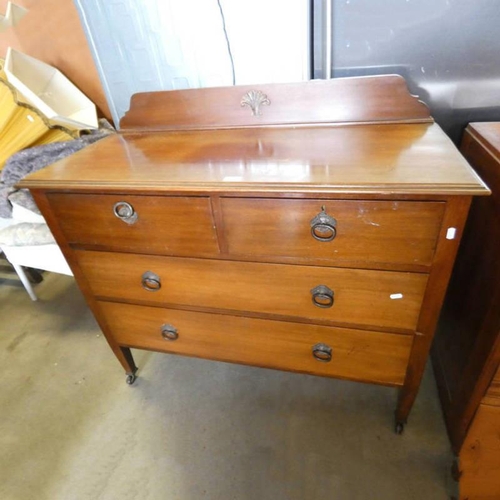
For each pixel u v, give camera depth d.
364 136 0.97
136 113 1.20
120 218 0.92
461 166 0.74
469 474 0.97
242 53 1.18
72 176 0.91
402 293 0.84
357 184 0.71
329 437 1.17
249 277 0.93
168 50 1.23
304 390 1.32
